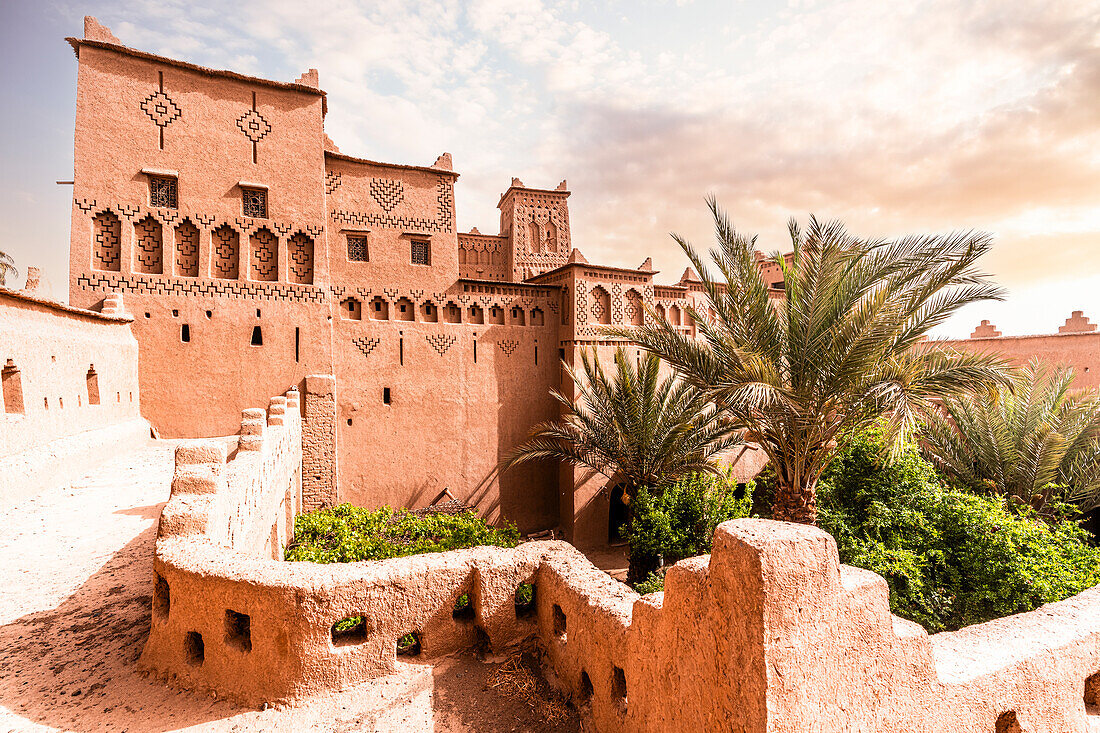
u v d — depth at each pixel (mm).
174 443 11719
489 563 4383
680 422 12312
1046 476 12062
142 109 12320
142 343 12133
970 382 7965
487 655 4363
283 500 9469
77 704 3654
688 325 18797
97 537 6254
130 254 12141
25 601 4906
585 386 15586
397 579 4051
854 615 2455
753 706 2133
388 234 15719
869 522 10047
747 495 13367
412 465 15805
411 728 3635
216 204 13023
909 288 8227
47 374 8023
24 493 7277
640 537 11734
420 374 15953
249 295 13320
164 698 3773
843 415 8719
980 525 9438
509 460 17188
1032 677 3439
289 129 13875
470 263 21078
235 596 3750
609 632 3484
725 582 2289
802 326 8461
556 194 21766
